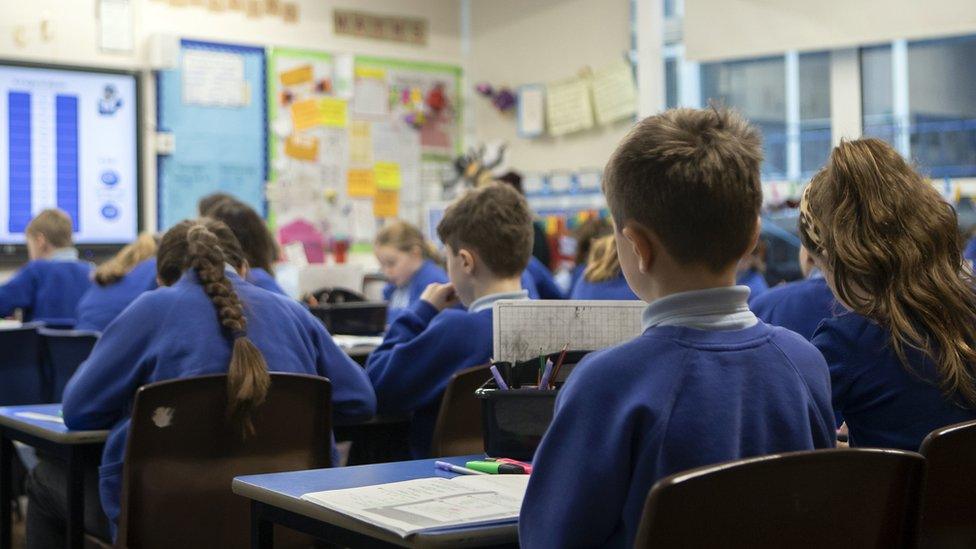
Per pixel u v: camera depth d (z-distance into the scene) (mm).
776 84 6078
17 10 5793
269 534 1570
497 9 7441
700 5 6102
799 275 5840
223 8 6496
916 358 1544
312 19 6883
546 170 7230
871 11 5547
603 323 1779
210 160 6473
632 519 1188
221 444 2104
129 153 6168
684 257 1242
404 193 7320
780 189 5969
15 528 4055
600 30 6914
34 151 5887
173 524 2070
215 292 2244
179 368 2176
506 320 1753
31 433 2369
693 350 1216
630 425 1176
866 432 1591
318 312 4496
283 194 6762
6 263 5871
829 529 1113
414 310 2643
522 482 1537
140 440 2031
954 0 5297
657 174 1231
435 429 2307
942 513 1355
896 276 1565
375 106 7172
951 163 5504
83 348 3986
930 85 5555
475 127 7594
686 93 6504
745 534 1062
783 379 1256
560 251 6996
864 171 1628
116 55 6109
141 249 4496
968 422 1358
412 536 1262
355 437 2748
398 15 7270
